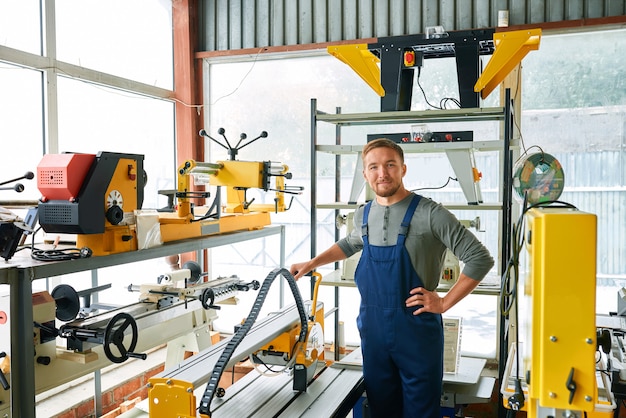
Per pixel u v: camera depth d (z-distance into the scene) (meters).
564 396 1.44
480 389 3.00
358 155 3.22
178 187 3.17
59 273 2.37
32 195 3.51
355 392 2.76
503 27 3.98
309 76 4.59
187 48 4.71
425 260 2.54
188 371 2.19
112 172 2.65
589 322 1.41
